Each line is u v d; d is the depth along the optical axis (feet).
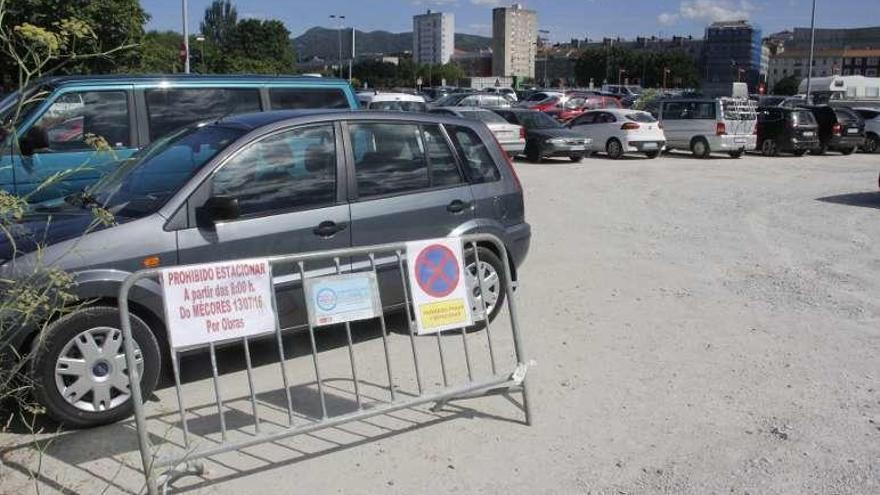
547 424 15.58
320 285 14.15
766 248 33.78
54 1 51.24
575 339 20.93
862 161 81.66
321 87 29.43
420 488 13.03
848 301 25.02
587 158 81.66
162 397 16.66
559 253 32.45
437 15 597.11
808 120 86.84
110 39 61.46
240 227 16.85
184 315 12.75
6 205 13.07
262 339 19.97
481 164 21.52
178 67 106.01
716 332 21.68
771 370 18.74
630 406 16.52
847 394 17.29
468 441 14.80
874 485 13.32
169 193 16.42
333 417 14.05
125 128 25.30
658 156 84.64
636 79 451.12
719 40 428.56
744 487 13.21
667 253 32.60
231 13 305.32
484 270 21.07
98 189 17.84
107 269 15.10
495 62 544.21
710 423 15.71
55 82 24.40
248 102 27.71
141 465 13.60
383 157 19.44
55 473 13.26
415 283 14.99
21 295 13.09
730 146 81.97
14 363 14.23
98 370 14.83
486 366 18.67
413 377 17.95
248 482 13.12
